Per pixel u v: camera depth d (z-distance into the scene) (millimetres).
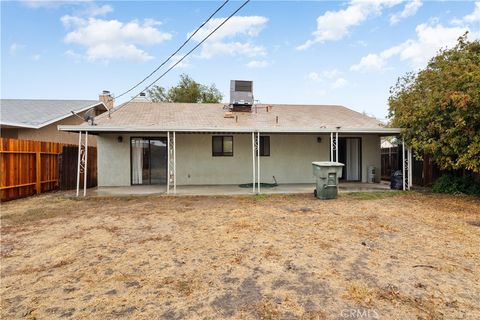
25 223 6617
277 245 4938
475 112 8469
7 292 3340
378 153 14188
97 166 13312
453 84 9273
